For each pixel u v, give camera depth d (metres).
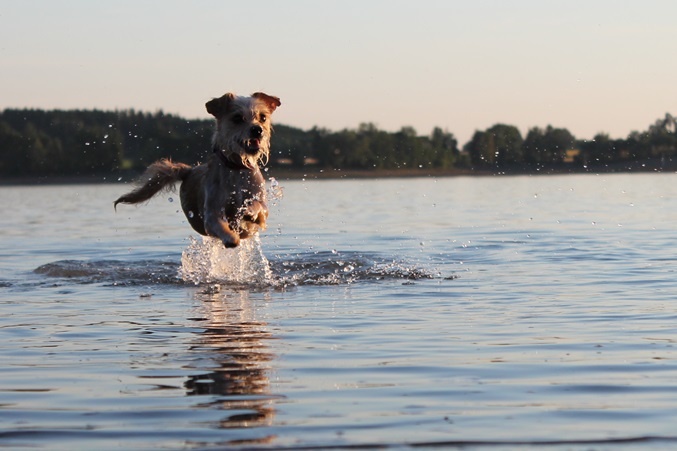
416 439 3.89
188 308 7.54
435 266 10.21
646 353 5.46
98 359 5.52
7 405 4.50
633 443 3.81
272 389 4.75
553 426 4.05
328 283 8.98
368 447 3.79
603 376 4.91
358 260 10.60
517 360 5.34
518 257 10.99
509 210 20.11
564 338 5.97
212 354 5.62
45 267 10.32
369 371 5.12
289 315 7.10
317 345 5.87
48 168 47.06
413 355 5.53
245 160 8.97
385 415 4.25
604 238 13.18
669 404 4.35
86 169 46.88
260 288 8.74
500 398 4.52
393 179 47.12
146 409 4.39
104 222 18.47
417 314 7.04
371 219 17.94
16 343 6.05
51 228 16.92
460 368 5.17
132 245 13.48
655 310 7.00
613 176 42.50
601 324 6.45
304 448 3.79
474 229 15.22
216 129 9.16
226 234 8.87
